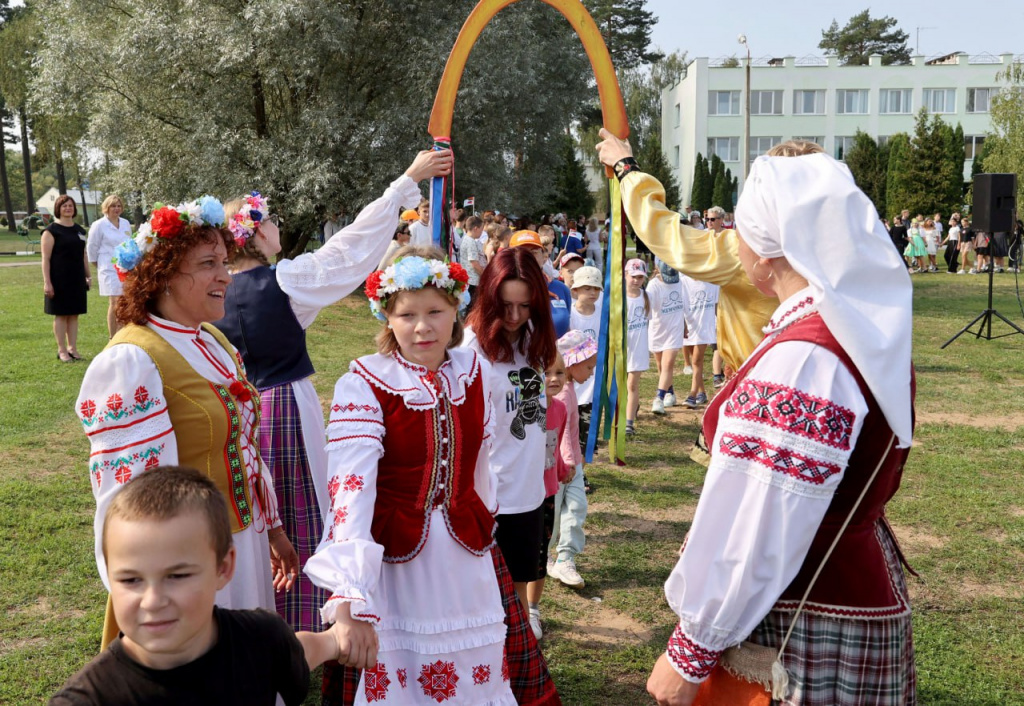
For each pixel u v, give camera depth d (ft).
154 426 8.25
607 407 14.24
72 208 31.55
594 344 15.46
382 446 8.71
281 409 11.55
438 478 8.87
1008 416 28.12
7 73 118.32
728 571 6.22
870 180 144.77
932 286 71.51
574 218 138.72
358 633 7.37
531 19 71.36
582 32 12.84
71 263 31.35
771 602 6.18
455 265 9.04
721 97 175.63
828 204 6.29
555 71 79.97
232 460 8.99
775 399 6.13
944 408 29.19
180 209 8.67
